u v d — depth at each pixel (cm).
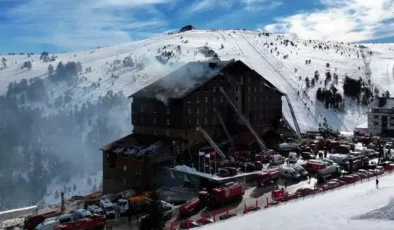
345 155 8456
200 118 8775
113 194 7831
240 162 7981
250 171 7575
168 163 8044
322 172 7106
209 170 7350
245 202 6206
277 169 7525
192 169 7550
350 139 11119
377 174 7275
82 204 7444
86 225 5406
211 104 8994
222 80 9219
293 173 7300
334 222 4334
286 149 9119
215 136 9069
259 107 10000
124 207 6206
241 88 9675
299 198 5934
